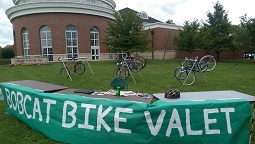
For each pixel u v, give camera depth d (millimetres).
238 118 2668
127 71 9227
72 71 11109
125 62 9430
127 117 2699
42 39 25766
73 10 25344
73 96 3129
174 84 7922
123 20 20125
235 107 2691
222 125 2654
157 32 29234
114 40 19578
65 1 24641
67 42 26016
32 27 25344
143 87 7352
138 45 19797
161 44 29438
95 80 9016
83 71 11172
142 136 2662
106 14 28156
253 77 9664
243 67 15062
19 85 4250
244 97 3096
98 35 28047
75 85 7859
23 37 26969
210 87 7348
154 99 3385
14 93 3984
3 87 4387
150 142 2645
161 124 2643
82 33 26359
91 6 26141
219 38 22672
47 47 25844
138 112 2678
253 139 2982
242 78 9391
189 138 2650
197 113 2660
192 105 2666
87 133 2881
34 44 25484
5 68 17031
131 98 3150
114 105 2783
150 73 11398
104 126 2793
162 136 2643
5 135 3363
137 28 20203
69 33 26031
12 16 26922
